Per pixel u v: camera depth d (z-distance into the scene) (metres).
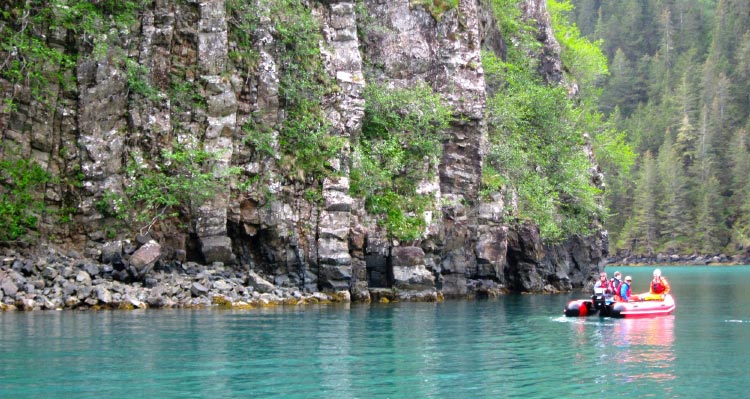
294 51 30.81
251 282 27.55
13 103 25.72
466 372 14.84
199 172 27.50
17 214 25.28
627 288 26.33
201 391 12.88
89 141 26.44
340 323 21.80
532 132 42.94
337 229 29.53
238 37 29.64
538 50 48.12
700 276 66.62
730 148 107.62
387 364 15.48
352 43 32.19
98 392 12.67
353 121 31.55
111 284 24.77
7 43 26.00
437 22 35.38
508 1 46.00
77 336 17.97
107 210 26.22
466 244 34.81
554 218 41.06
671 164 105.50
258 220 28.66
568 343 18.88
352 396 12.76
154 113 27.45
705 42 138.25
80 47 26.84
